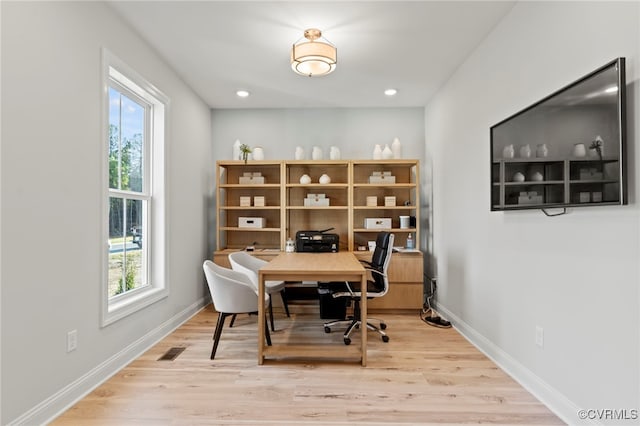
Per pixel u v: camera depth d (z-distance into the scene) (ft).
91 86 7.22
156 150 10.48
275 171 15.17
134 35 8.84
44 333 5.98
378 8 7.91
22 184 5.57
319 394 7.00
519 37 7.59
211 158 15.21
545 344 6.70
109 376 7.72
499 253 8.45
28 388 5.66
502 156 7.83
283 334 10.64
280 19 8.33
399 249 13.60
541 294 6.82
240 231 15.17
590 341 5.57
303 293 14.78
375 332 10.80
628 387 4.90
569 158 5.72
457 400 6.79
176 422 6.04
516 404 6.64
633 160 4.78
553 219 6.45
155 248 10.46
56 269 6.26
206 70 11.25
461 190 10.87
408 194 14.96
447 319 12.17
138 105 9.91
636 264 4.76
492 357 8.77
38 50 5.89
